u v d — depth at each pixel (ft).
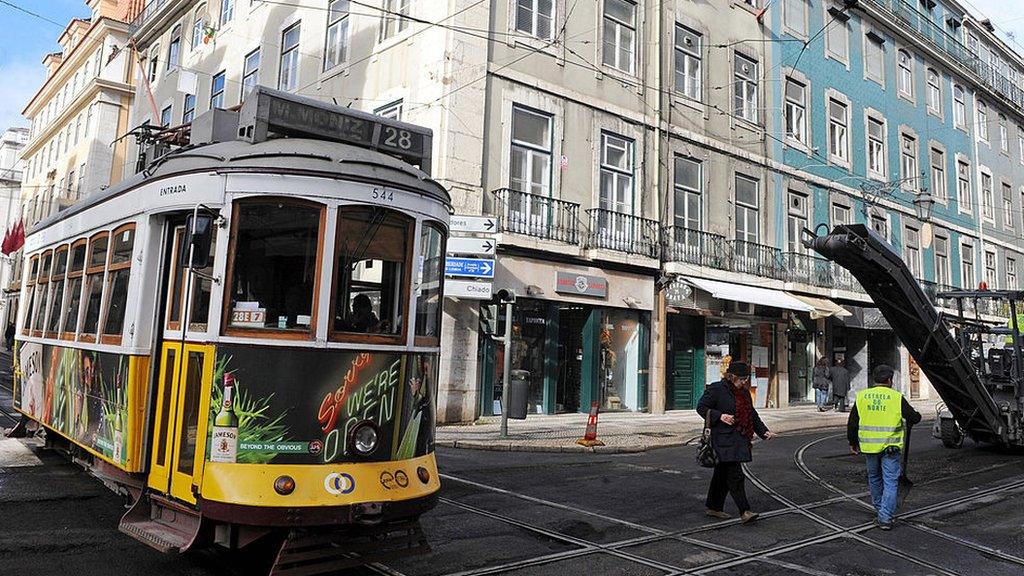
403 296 17.88
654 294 59.88
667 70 63.05
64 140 121.39
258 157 17.08
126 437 18.78
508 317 42.32
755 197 70.23
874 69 86.63
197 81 79.15
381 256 17.61
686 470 33.50
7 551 17.81
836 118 80.79
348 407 16.62
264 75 66.44
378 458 16.89
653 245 59.11
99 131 103.14
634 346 58.95
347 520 15.69
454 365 47.14
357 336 16.97
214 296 16.48
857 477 32.19
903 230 86.58
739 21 70.59
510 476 30.89
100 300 21.95
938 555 20.54
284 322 16.47
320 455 16.15
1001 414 39.93
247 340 16.19
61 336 25.50
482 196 49.06
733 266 65.10
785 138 73.61
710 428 23.89
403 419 17.52
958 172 98.58
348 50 56.70
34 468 27.17
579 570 18.17
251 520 15.14
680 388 62.69
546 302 53.36
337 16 58.75
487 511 23.93
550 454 38.09
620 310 58.44
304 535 15.57
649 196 60.13
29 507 21.99
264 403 15.98
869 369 82.17
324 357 16.48
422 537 17.29
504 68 51.42
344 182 17.19
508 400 42.27
